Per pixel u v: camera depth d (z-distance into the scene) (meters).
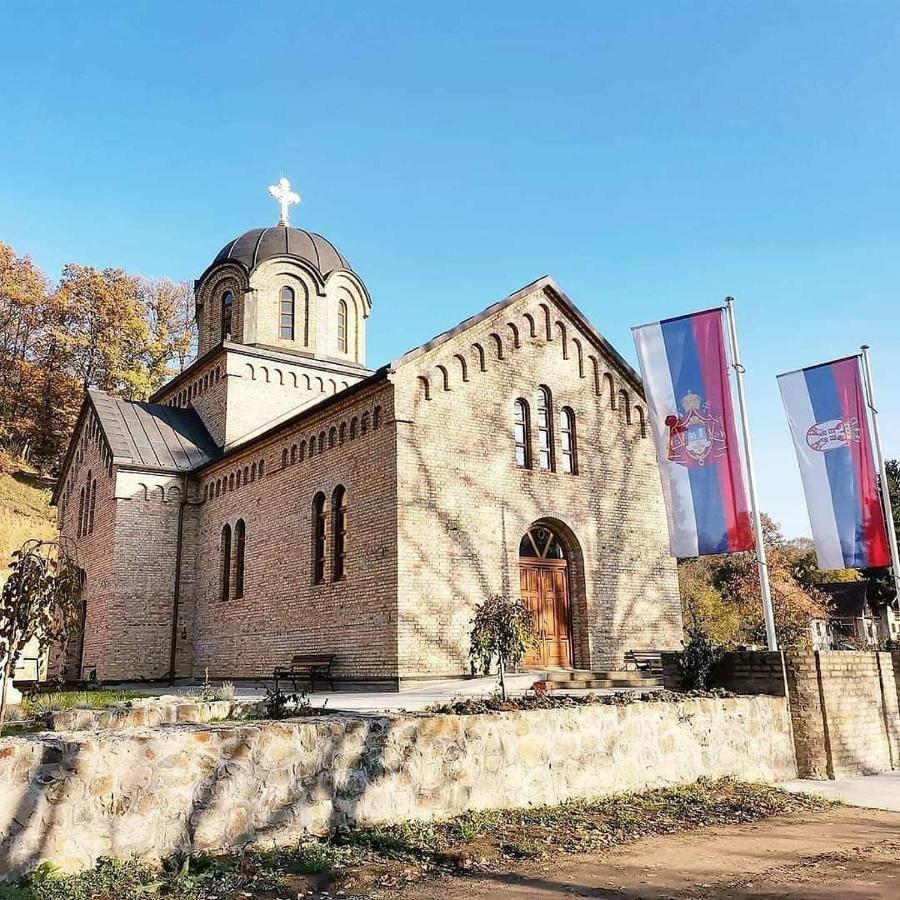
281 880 7.60
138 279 66.25
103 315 60.97
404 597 21.28
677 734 12.41
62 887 6.95
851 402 17.69
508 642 15.71
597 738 11.48
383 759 9.55
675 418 16.92
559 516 24.98
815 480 17.77
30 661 33.53
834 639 37.41
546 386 25.84
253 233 38.00
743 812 10.73
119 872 7.43
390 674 21.05
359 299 38.50
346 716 9.97
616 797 11.20
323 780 9.09
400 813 9.55
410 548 21.67
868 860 8.44
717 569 58.97
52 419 58.88
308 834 8.84
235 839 8.38
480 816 9.85
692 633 16.11
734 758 13.07
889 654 15.75
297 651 25.06
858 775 14.19
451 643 21.83
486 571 23.00
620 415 27.36
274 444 28.00
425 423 22.77
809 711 14.14
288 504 26.73
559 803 10.78
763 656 14.46
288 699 13.66
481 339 24.52
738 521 16.12
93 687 27.36
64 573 12.31
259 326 35.97
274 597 26.69
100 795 7.63
